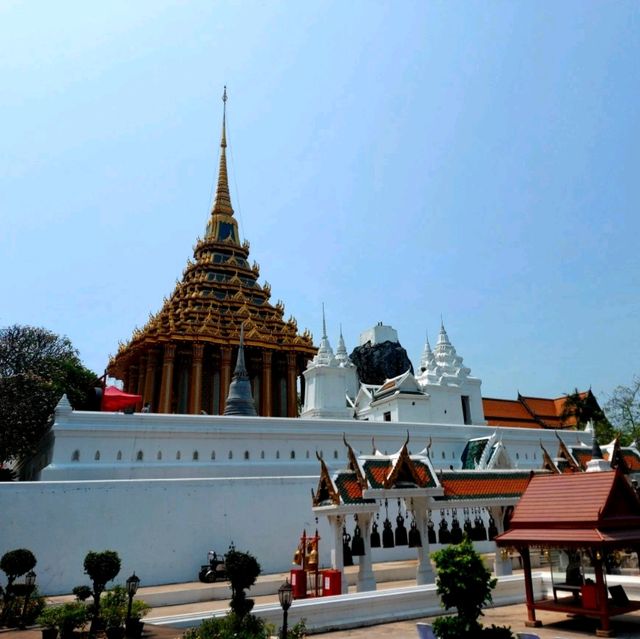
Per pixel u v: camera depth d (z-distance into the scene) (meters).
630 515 19.55
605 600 17.83
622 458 37.53
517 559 32.06
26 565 22.78
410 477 25.91
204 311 77.75
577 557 21.42
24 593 22.20
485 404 78.81
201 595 27.50
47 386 48.22
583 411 79.12
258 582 28.97
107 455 36.97
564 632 18.30
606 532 18.42
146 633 17.47
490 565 31.59
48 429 38.59
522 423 78.88
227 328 76.81
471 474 28.72
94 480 34.38
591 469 29.88
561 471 34.75
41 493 30.67
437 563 14.66
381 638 18.20
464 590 14.03
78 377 64.06
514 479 29.69
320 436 43.53
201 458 39.41
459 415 58.97
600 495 19.33
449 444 49.12
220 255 88.81
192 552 32.91
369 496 24.36
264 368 78.19
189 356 76.50
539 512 20.45
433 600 22.36
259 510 35.41
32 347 56.16
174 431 38.97
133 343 77.50
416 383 57.88
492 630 14.12
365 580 24.20
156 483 33.38
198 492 34.22
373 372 112.06
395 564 36.06
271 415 77.19
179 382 75.56
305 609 19.41
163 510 33.03
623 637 17.36
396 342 118.38
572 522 19.11
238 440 40.78
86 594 22.08
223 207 94.00
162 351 75.69
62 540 30.30
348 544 26.84
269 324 82.81
